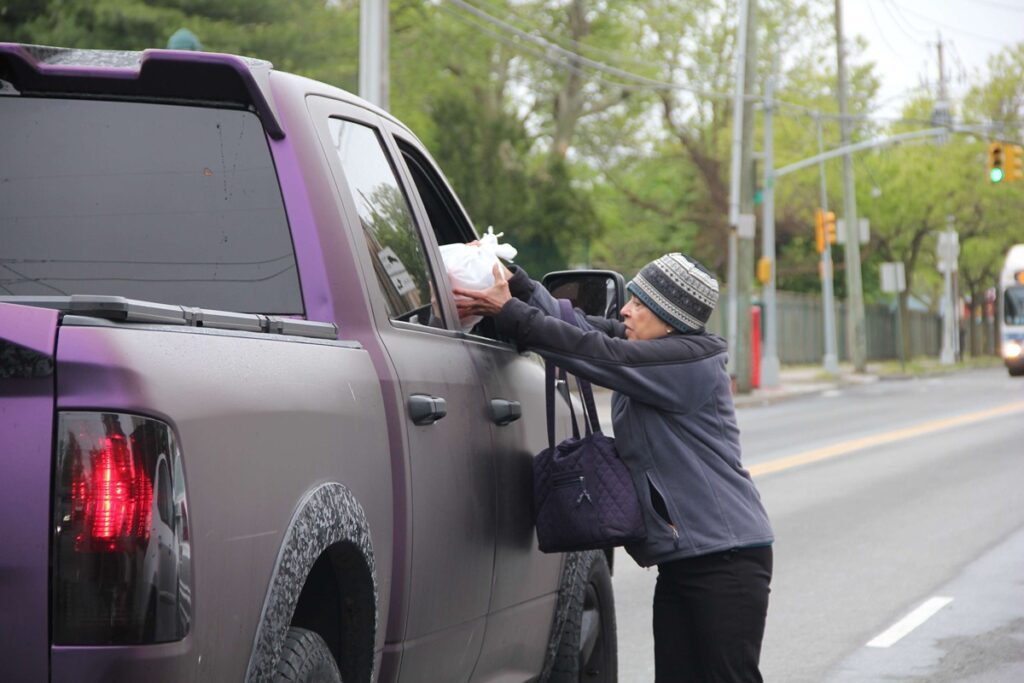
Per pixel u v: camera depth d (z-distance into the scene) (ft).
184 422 13.57
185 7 119.85
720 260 307.99
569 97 234.79
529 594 24.12
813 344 311.68
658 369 23.53
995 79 311.47
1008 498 75.31
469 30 196.44
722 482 23.95
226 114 18.81
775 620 45.14
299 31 124.16
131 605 12.95
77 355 13.04
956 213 313.12
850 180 254.27
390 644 18.30
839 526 65.41
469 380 21.68
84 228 18.63
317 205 18.49
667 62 266.98
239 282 18.33
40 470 12.93
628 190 309.22
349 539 16.51
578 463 23.41
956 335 353.72
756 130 294.05
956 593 49.39
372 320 18.78
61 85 18.89
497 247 24.49
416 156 24.12
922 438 115.03
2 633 12.87
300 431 15.72
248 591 14.43
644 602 48.11
